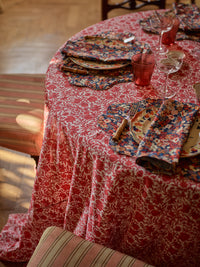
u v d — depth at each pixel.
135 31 1.62
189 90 1.21
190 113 1.01
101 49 1.43
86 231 1.18
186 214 0.95
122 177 0.96
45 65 2.88
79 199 1.16
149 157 0.88
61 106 1.13
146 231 1.05
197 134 0.98
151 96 1.18
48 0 4.00
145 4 2.92
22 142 1.48
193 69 1.33
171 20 1.41
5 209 1.75
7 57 2.98
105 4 2.88
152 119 1.04
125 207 1.06
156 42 1.52
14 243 1.50
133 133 0.99
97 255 0.99
